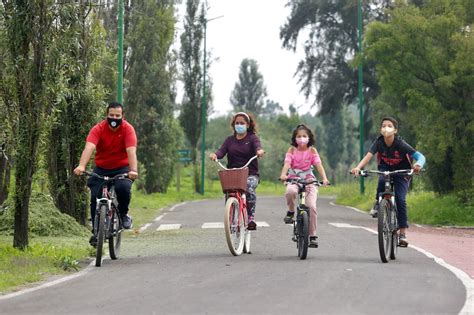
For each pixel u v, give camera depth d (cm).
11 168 4141
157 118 9594
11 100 2625
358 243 3153
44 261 2375
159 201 7900
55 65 2620
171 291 1820
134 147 2452
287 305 1620
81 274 2188
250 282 1945
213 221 4897
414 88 5475
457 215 5172
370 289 1836
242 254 2689
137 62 7550
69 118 3650
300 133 2564
